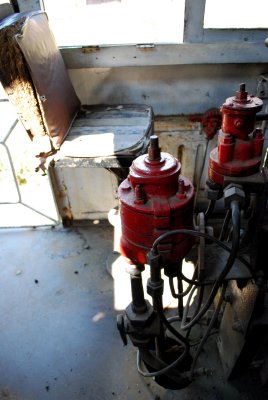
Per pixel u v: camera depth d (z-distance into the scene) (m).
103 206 2.09
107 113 1.69
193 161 1.95
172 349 1.25
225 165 0.88
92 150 1.35
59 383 1.34
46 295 1.71
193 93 1.79
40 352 1.45
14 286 1.77
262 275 0.90
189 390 1.29
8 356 1.44
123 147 1.35
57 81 1.43
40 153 1.36
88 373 1.37
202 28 1.57
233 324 1.14
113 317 1.59
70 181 1.97
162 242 0.77
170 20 1.63
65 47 1.64
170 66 1.70
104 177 1.95
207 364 1.36
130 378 1.34
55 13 1.64
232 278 0.91
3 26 1.16
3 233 2.13
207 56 1.61
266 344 1.30
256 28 1.57
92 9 1.62
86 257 1.93
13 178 1.94
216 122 1.72
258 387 1.29
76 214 2.13
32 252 1.98
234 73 1.72
